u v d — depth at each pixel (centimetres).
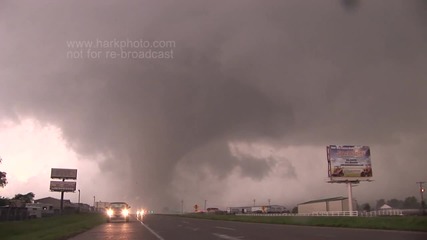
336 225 4156
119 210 5825
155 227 4100
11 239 3134
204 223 5162
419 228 3141
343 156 9100
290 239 2339
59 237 2914
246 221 6209
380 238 2328
